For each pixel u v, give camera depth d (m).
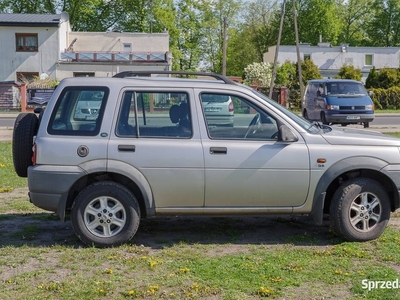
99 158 5.74
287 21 69.19
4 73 42.41
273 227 6.76
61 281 4.84
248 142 5.89
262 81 46.09
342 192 5.94
